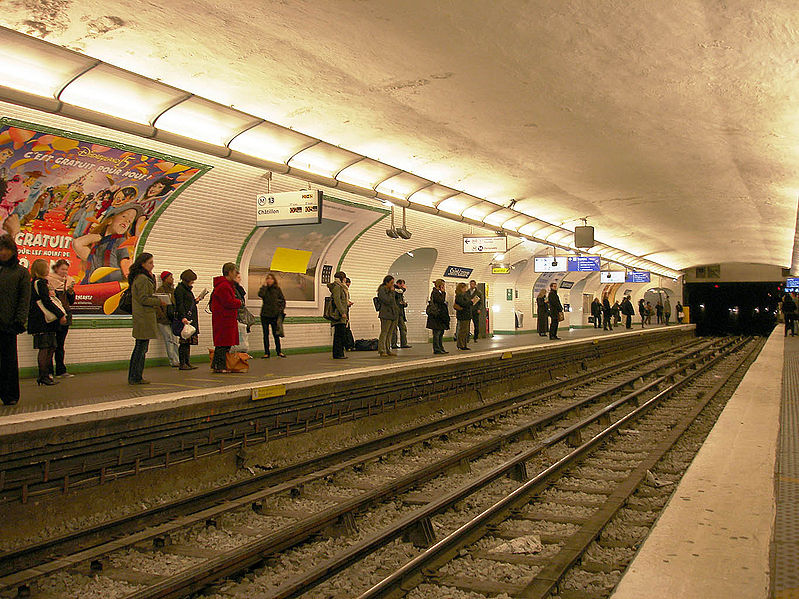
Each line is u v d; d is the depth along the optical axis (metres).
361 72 9.46
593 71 9.68
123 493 6.40
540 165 15.24
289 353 15.49
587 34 8.50
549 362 17.97
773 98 10.70
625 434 10.34
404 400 10.96
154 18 7.45
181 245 12.43
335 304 13.33
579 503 6.53
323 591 4.51
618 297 48.44
